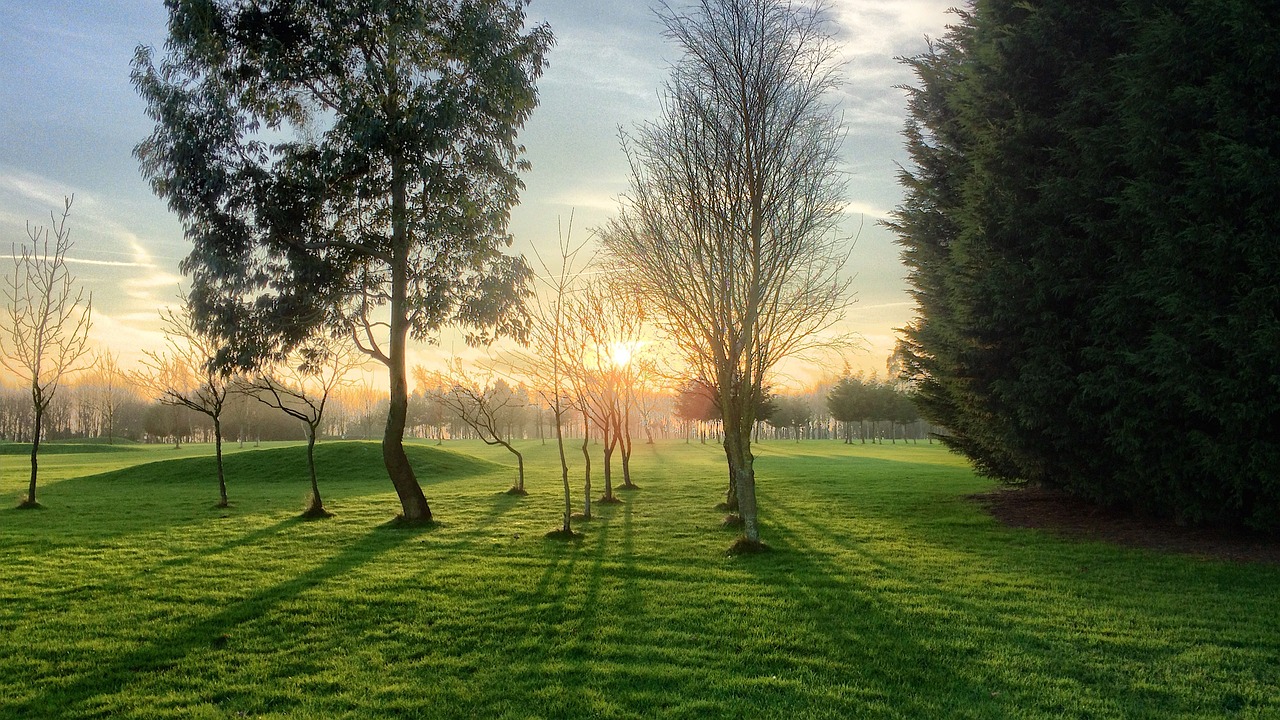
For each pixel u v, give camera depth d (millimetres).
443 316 15641
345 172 14734
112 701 5617
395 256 15453
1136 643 6879
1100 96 12461
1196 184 10508
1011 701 5551
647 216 12352
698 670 6184
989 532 13391
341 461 30062
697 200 11750
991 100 14609
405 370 15812
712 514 16609
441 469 30797
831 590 8938
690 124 11992
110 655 6668
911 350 20125
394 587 9211
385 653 6688
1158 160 11320
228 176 14695
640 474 30406
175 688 5910
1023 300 13062
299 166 15109
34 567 10609
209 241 15023
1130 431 11711
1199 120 10938
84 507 18531
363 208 15680
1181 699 5605
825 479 25438
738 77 11711
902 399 78000
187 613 8047
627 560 11000
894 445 79000
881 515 15945
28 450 59438
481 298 15766
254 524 15367
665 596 8680
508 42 15828
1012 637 7082
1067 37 13547
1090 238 12438
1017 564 10547
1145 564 10477
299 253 15414
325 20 14953
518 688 5805
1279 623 7574
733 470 17672
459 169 15539
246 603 8453
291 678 6082
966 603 8328
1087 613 7902
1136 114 11453
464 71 15617
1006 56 14258
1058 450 13391
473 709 5426
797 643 6879
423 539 13195
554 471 33531
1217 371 10570
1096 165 12445
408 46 15359
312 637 7176
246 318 15555
